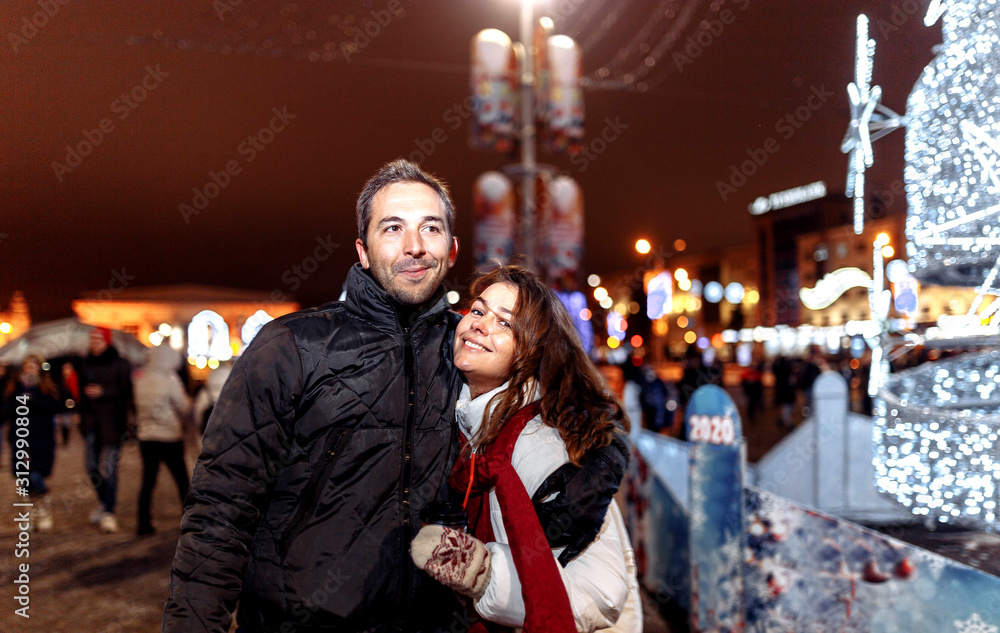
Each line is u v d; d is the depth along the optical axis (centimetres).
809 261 4569
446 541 134
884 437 254
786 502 289
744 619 304
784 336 4544
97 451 589
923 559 230
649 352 4753
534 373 153
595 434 143
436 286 164
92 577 456
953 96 223
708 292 3366
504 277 165
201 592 138
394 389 156
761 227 5241
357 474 151
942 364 245
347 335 157
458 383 167
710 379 1113
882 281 261
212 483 143
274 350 150
